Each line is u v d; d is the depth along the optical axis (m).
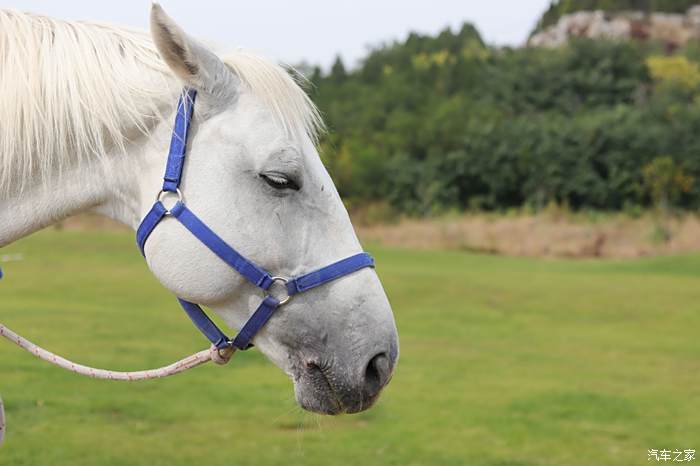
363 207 48.56
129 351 10.05
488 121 54.16
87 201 2.78
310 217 2.70
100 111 2.69
